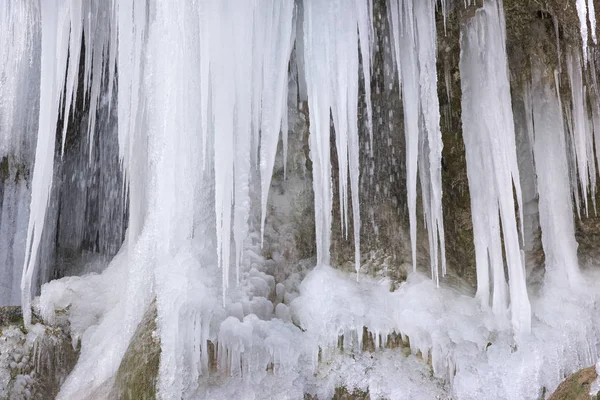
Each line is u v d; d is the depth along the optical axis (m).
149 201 4.75
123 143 4.82
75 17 4.87
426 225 5.11
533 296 5.01
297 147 5.13
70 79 4.90
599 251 5.35
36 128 6.53
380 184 5.08
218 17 4.29
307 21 4.71
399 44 4.77
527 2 4.71
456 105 5.12
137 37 4.72
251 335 4.11
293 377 4.19
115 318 5.00
